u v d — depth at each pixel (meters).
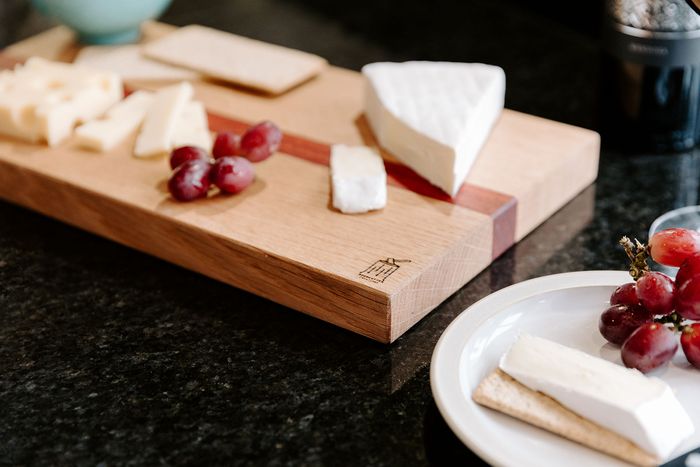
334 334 1.04
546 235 1.22
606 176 1.35
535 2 1.90
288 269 1.07
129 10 1.62
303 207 1.18
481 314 0.95
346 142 1.36
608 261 1.16
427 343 1.02
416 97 1.32
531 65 1.71
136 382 0.98
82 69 1.50
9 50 1.70
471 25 1.90
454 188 1.19
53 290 1.15
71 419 0.93
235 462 0.86
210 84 1.56
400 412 0.92
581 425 0.82
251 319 1.07
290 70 1.56
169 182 1.19
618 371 0.84
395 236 1.11
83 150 1.35
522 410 0.84
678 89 1.33
